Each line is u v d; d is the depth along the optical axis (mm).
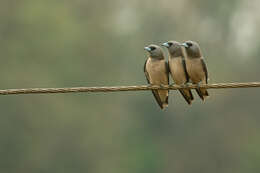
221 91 35750
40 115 31875
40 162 31562
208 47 40438
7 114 31672
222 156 34969
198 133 35375
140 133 35625
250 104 35781
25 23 34781
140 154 35219
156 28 40625
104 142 33375
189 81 14891
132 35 39531
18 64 33750
